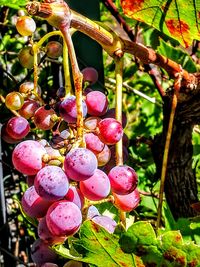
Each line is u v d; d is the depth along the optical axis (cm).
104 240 25
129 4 33
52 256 27
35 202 24
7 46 55
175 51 51
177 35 34
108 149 27
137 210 49
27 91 30
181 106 37
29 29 30
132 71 61
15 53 53
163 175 31
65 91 29
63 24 24
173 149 40
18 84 42
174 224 36
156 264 25
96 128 26
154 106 64
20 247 54
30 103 30
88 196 24
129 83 64
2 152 50
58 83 43
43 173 23
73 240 25
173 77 33
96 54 38
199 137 55
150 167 52
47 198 23
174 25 33
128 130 65
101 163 27
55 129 29
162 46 51
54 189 23
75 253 25
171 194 41
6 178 51
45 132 42
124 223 27
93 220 26
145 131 63
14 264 49
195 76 35
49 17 24
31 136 42
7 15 53
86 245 25
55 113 29
